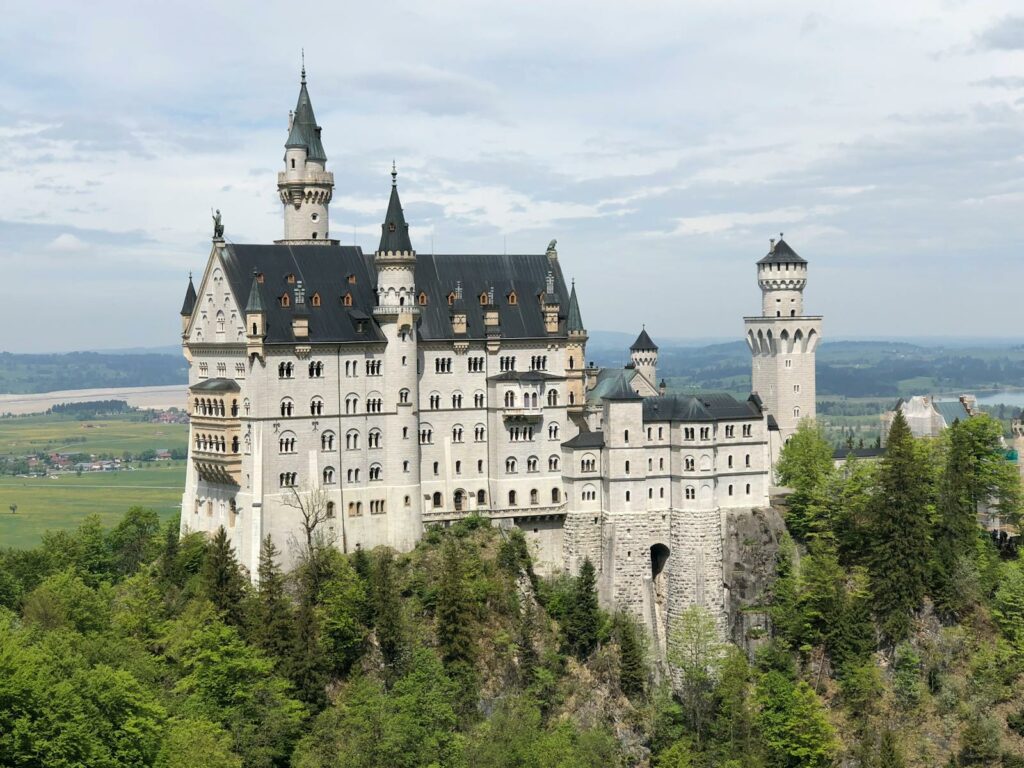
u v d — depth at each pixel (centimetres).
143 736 13075
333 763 16312
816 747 19312
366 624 18588
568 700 19550
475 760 17062
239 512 19388
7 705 12338
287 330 19388
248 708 16575
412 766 16475
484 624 19475
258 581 18675
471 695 18325
